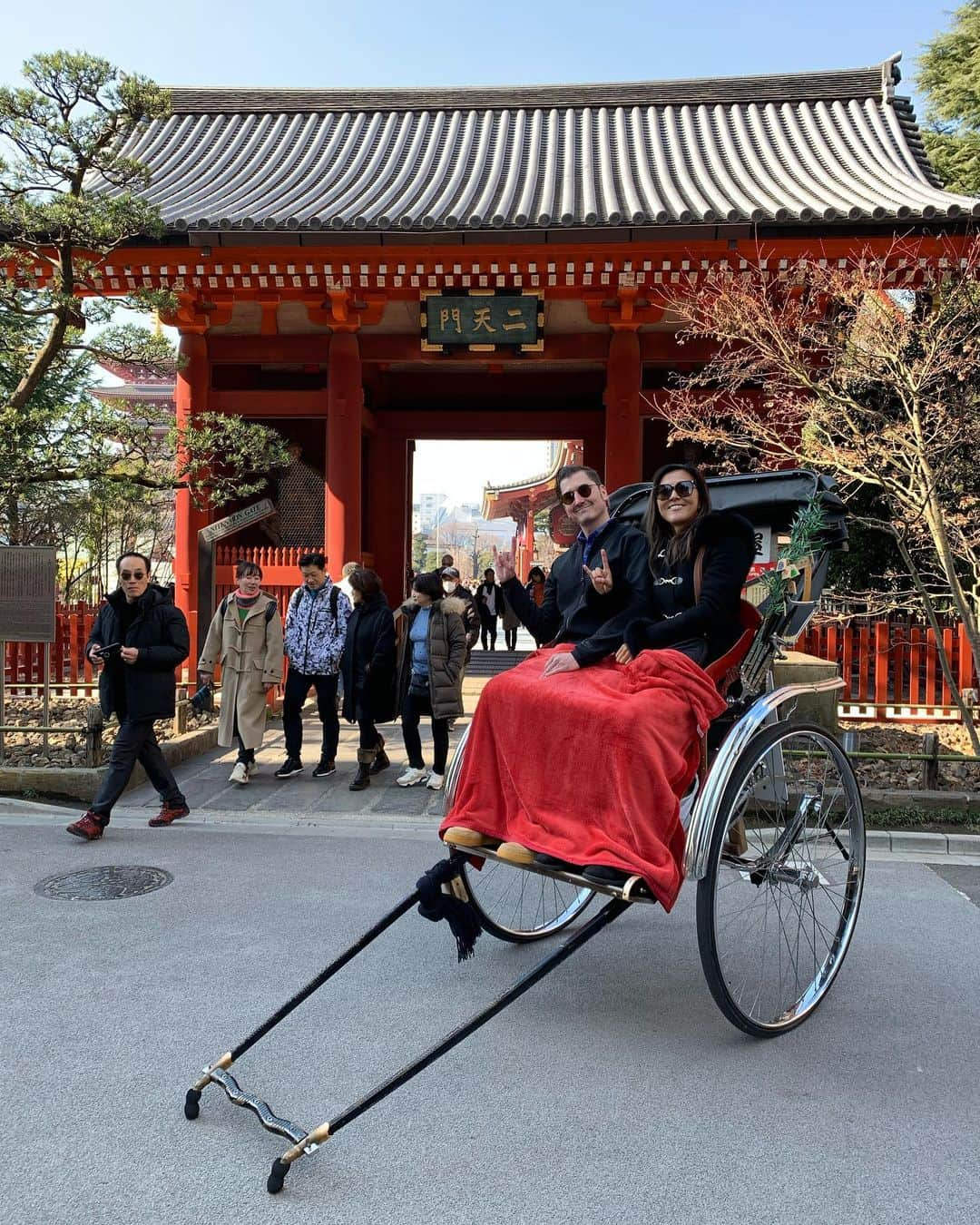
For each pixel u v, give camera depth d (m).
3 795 6.46
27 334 9.48
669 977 3.72
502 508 36.81
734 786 3.10
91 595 16.27
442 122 15.87
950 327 7.63
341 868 5.05
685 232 9.63
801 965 3.89
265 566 11.39
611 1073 2.95
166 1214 2.26
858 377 7.93
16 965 3.72
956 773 6.90
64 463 8.18
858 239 9.46
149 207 8.24
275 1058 3.01
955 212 9.08
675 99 15.84
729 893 4.80
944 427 7.39
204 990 3.50
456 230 9.80
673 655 3.14
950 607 9.37
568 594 3.78
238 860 5.18
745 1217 2.27
